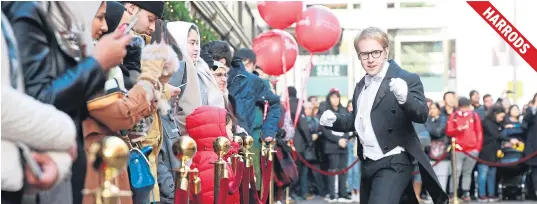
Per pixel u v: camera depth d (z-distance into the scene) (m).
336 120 6.92
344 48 37.50
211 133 6.27
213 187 6.17
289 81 31.64
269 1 13.13
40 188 3.34
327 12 13.21
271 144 9.57
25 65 3.47
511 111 16.66
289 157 11.36
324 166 17.45
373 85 6.72
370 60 6.65
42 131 3.24
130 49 5.00
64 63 3.71
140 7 5.66
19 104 3.16
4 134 3.19
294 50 13.56
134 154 4.73
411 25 39.41
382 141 6.60
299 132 16.88
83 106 3.96
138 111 4.14
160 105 5.05
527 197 17.00
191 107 6.66
